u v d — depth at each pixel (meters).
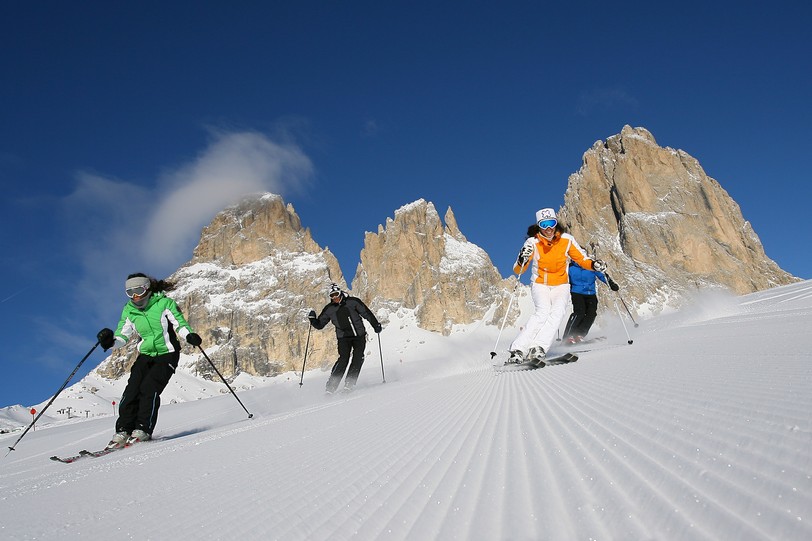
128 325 7.64
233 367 178.00
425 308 184.62
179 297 195.50
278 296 195.62
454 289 188.00
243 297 196.12
